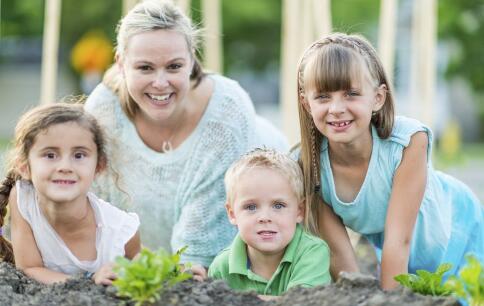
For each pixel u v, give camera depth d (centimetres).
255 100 2178
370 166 377
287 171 368
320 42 367
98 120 393
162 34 397
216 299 318
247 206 366
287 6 588
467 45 1642
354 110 355
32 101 2314
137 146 432
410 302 299
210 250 430
